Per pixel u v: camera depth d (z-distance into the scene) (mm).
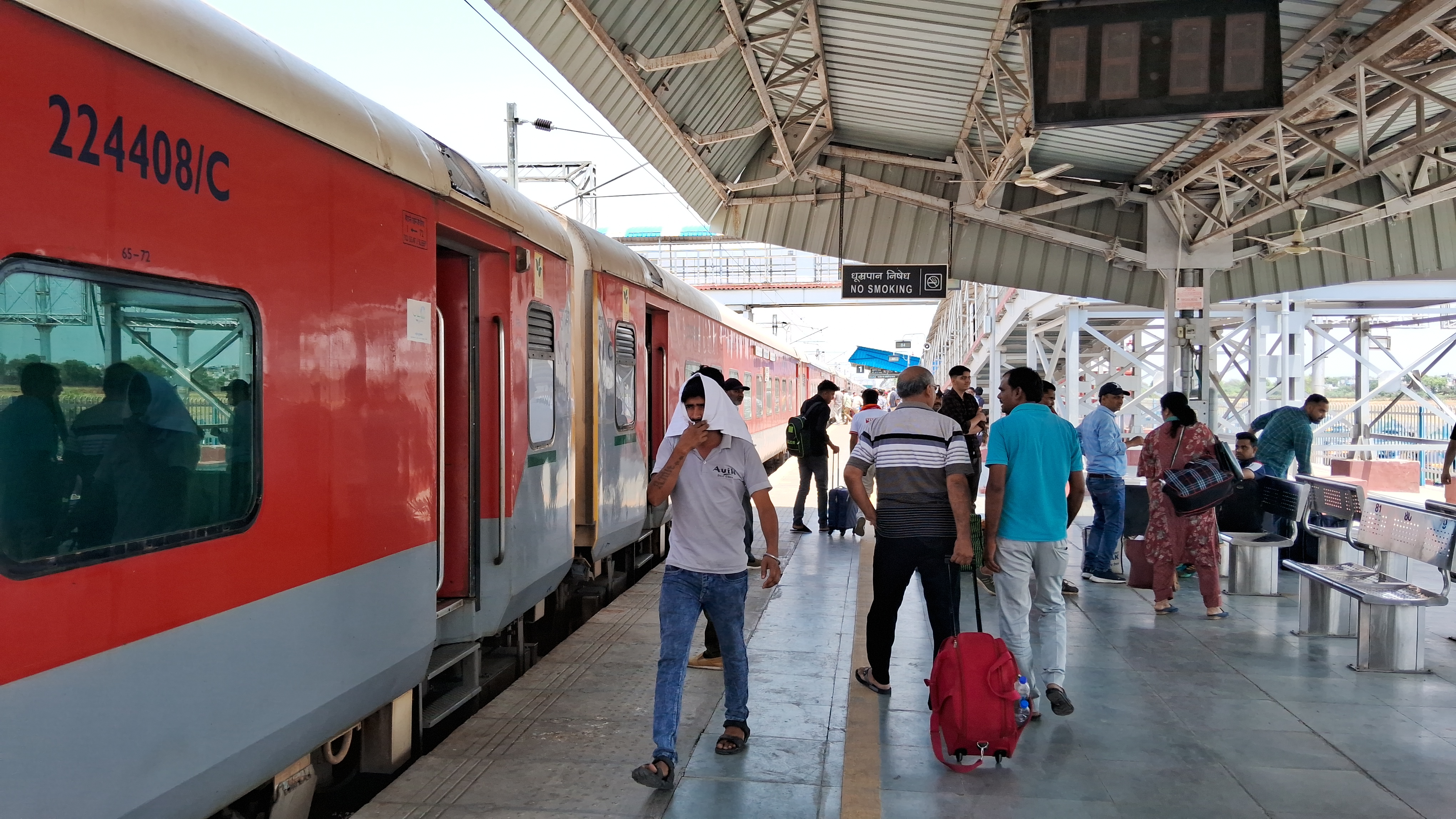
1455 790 4176
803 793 4148
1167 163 11344
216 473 2928
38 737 2295
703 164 11445
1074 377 18703
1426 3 6504
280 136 3270
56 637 2348
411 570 4172
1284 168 9219
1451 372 22953
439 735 5344
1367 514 6914
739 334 15977
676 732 4227
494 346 5320
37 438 2297
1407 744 4699
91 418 2461
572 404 6727
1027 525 5090
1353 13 6949
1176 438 7367
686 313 11242
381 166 3920
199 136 2871
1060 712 5066
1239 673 5914
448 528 5188
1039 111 6742
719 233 14062
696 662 6070
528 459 5734
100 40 2504
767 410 20188
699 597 4453
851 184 13227
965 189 12648
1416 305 19516
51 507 2340
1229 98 6496
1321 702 5355
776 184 13523
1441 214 12273
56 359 2355
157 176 2697
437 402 4453
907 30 8336
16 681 2238
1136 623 7188
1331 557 8133
